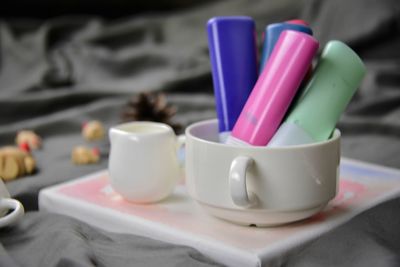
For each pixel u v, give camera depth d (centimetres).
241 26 53
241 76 53
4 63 138
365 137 95
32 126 100
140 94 95
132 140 56
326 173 50
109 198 60
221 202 49
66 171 75
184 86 125
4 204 52
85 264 42
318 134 50
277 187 48
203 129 57
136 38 157
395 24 128
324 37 129
